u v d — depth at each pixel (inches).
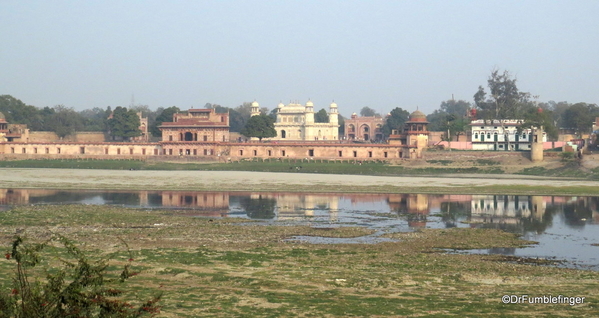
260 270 1699.1
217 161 6378.0
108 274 1566.2
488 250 2133.4
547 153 5526.6
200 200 3617.1
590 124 7081.7
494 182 4603.8
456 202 3558.1
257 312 1251.2
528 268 1786.4
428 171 5428.2
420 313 1262.3
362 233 2466.8
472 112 7150.6
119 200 3582.7
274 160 6314.0
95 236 2266.2
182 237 2295.8
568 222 2802.7
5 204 3331.7
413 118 6328.7
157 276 1592.0
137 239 2223.2
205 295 1389.0
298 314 1245.1
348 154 6294.3
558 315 1249.4
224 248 2049.7
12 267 1587.1
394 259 1903.3
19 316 772.6
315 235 2411.4
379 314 1253.1
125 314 803.4
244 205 3395.7
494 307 1318.9
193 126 6820.9
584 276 1689.2
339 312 1264.8
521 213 3100.4
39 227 2496.3
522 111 7760.8
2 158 6692.9
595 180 4704.7
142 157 6584.6
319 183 4569.4
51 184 4431.6
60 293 789.9
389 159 5994.1
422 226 2689.5
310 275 1644.9
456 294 1456.7
